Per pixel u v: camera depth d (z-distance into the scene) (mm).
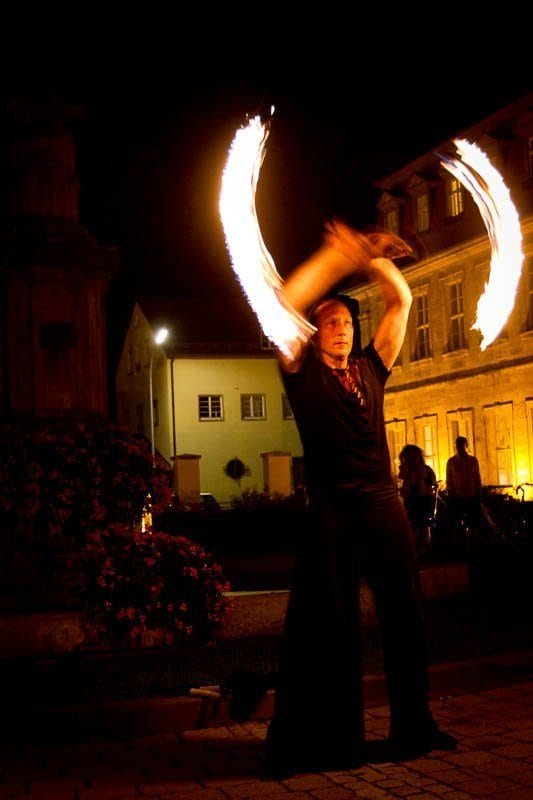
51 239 8172
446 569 10031
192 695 5809
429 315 33594
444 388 32875
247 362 47656
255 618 8156
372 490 4812
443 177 32406
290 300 4680
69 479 7273
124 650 7465
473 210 30828
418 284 34156
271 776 4625
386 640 4832
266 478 36562
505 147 28969
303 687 4688
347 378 4859
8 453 7230
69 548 7609
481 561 14391
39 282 8211
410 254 4980
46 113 8391
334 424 4766
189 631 6852
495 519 19656
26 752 5242
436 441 33438
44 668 6855
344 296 5008
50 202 8383
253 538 21078
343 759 4656
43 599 7566
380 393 4961
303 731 4652
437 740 4863
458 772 4535
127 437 7691
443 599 9930
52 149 8414
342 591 4766
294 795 4348
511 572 12875
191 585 6930
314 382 4789
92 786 4602
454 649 7148
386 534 4789
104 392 8484
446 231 32188
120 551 6895
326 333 4852
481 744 4977
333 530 4770
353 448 4797
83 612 7207
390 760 4785
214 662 7043
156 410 49062
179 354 46625
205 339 47406
